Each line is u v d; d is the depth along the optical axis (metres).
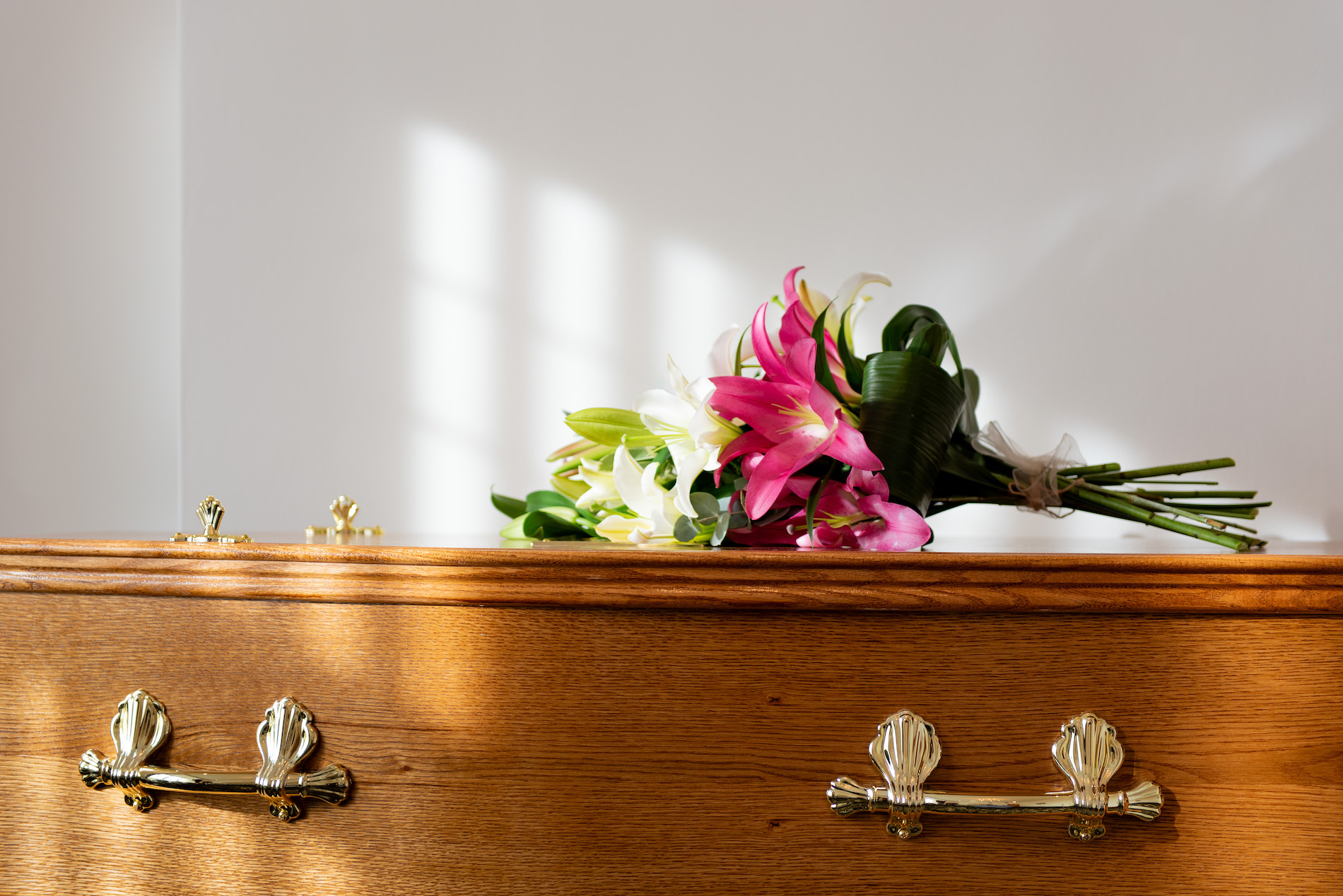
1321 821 1.55
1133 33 2.71
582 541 1.97
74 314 3.04
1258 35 2.67
